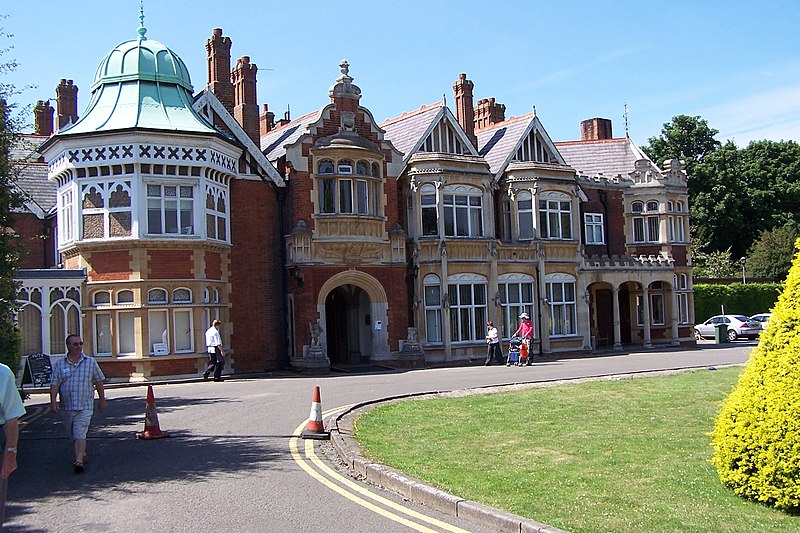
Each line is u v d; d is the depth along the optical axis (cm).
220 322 2825
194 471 1113
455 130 3381
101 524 856
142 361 2588
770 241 5959
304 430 1390
